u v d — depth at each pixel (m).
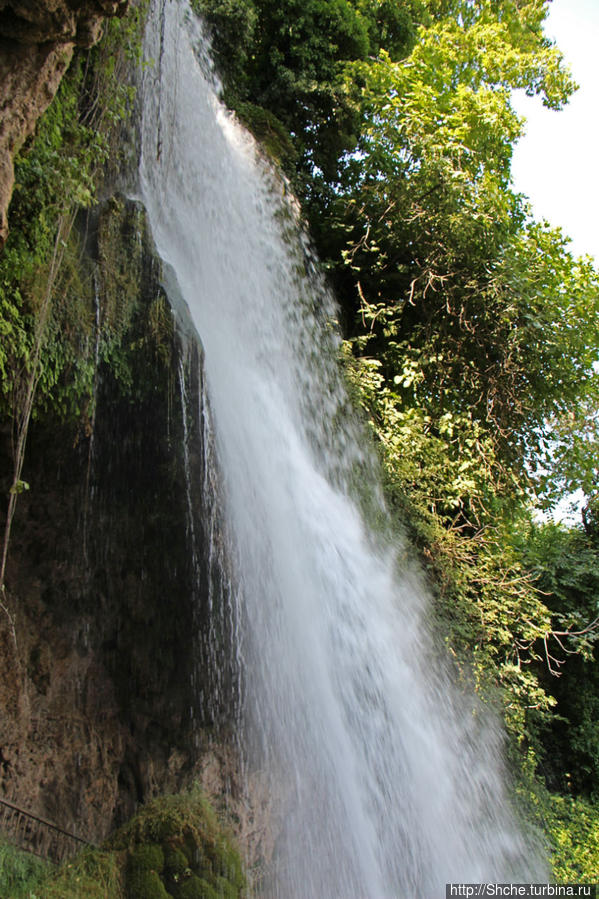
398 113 14.46
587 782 14.98
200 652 7.89
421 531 12.52
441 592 12.29
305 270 14.08
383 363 14.93
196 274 10.33
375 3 17.50
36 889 5.80
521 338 14.63
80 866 6.19
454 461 13.77
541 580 16.83
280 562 8.97
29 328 6.19
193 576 7.80
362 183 15.54
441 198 14.37
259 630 8.44
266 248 12.54
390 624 10.74
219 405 8.83
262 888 7.78
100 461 7.53
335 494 11.19
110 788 7.37
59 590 7.41
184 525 7.70
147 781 7.49
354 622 9.95
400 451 12.87
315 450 11.59
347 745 9.18
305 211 15.32
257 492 8.96
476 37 17.11
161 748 7.66
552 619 16.28
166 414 7.62
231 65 14.16
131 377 7.56
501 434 14.68
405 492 12.74
